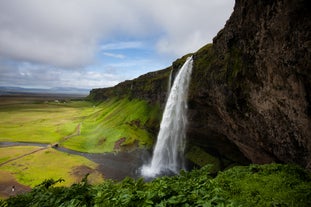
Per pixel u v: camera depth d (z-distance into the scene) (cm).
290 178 1438
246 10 3019
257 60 3016
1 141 9288
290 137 2933
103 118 12975
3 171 5941
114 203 854
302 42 2133
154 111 10131
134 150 8306
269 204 1131
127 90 16775
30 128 11769
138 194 849
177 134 6831
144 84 12688
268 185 1339
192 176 1250
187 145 6788
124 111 12194
